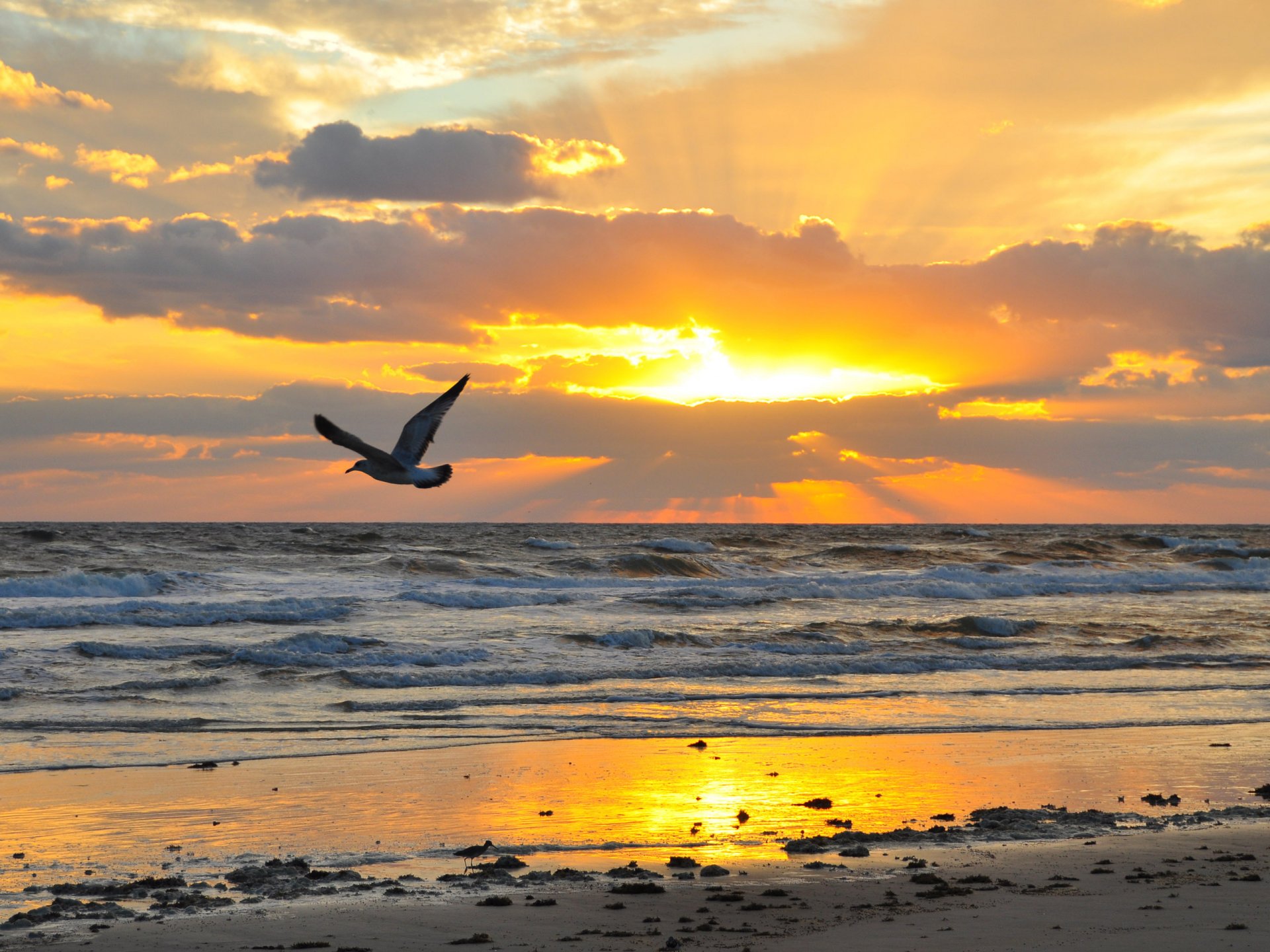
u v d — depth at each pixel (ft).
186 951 29.48
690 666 84.12
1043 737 61.41
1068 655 93.25
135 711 65.16
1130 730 63.57
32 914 32.32
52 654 82.84
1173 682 81.15
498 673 79.46
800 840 41.01
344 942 30.22
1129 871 37.27
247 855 39.27
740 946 29.68
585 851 40.19
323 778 50.57
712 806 46.65
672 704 70.38
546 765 53.72
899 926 31.35
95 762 52.90
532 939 30.40
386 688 74.64
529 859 39.17
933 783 50.96
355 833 42.16
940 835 42.19
